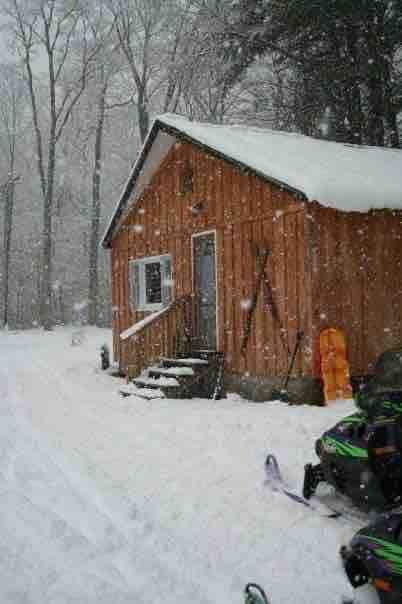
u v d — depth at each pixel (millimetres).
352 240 9117
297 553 4078
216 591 3627
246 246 10188
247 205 10148
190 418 8188
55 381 12484
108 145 40156
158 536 4484
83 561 4113
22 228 44250
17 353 18781
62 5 32812
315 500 4891
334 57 18234
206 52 20219
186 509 4984
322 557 3994
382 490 4184
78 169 39688
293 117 20719
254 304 10008
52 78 33125
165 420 8203
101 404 9734
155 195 13070
